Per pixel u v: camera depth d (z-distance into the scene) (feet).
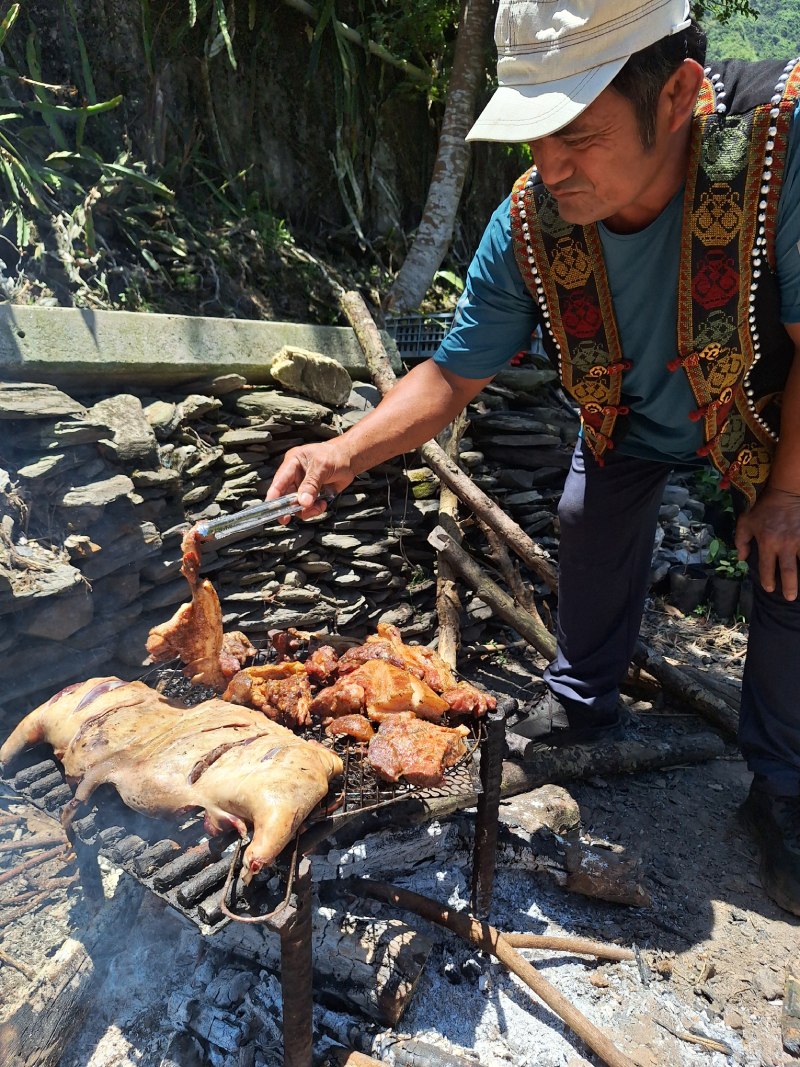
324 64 19.02
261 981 7.07
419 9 18.79
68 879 7.91
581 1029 6.89
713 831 10.13
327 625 12.40
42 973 6.81
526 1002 7.49
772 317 6.81
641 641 12.75
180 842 5.70
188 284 14.44
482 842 7.74
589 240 6.67
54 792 6.11
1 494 8.69
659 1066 6.94
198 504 11.09
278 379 12.48
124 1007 7.06
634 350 7.26
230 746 5.82
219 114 17.28
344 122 19.40
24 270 11.76
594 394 7.78
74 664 9.18
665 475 9.41
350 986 7.09
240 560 11.48
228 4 16.71
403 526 13.51
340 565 12.84
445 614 13.10
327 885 7.84
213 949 7.40
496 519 13.06
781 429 7.48
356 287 18.69
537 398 16.69
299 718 6.70
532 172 6.87
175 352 11.18
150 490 10.21
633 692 13.37
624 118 5.25
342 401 13.37
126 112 15.40
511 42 5.28
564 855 8.75
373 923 7.40
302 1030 5.87
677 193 6.26
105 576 9.61
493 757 7.41
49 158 12.72
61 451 9.26
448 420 8.11
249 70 17.63
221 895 5.14
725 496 19.57
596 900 8.80
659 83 5.19
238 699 6.92
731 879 9.33
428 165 22.08
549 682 10.98
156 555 10.21
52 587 8.45
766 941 8.46
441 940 7.93
